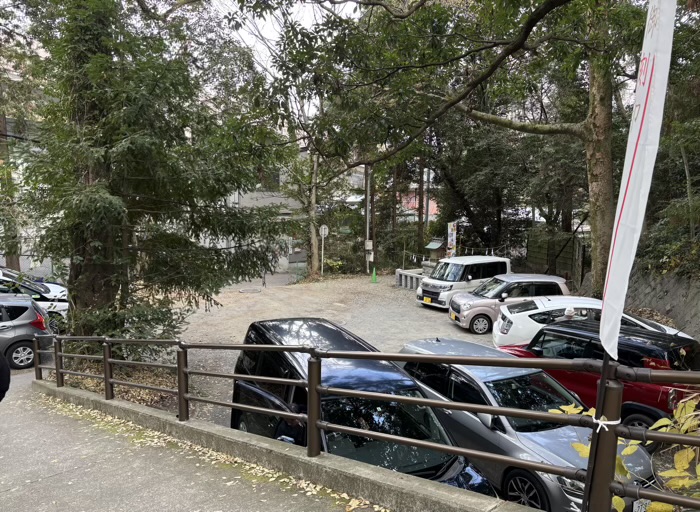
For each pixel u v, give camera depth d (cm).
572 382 707
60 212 800
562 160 1745
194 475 404
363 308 1742
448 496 301
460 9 1055
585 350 732
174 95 841
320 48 768
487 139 2202
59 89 840
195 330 1412
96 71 778
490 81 1179
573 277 2086
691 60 1088
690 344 704
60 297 1389
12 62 1762
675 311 1141
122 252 880
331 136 841
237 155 882
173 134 874
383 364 512
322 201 2741
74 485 399
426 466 409
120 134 800
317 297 1984
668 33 185
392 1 1038
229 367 1053
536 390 562
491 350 664
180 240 963
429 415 458
